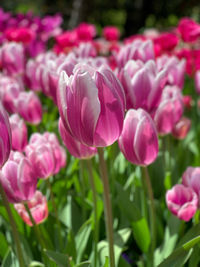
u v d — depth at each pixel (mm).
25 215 808
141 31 4668
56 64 896
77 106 634
